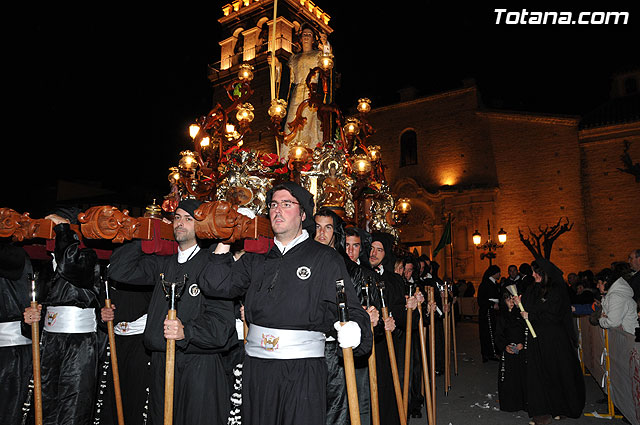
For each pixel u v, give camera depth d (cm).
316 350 295
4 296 417
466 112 2520
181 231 339
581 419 613
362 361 416
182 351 331
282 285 295
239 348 404
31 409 419
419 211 2542
